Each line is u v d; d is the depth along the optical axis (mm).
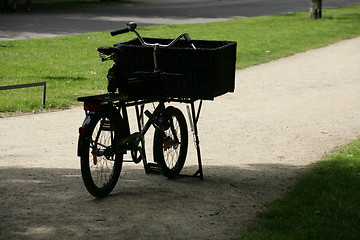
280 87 26453
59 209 10867
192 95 12578
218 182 12984
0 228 9859
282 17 62125
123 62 13086
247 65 32938
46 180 12688
